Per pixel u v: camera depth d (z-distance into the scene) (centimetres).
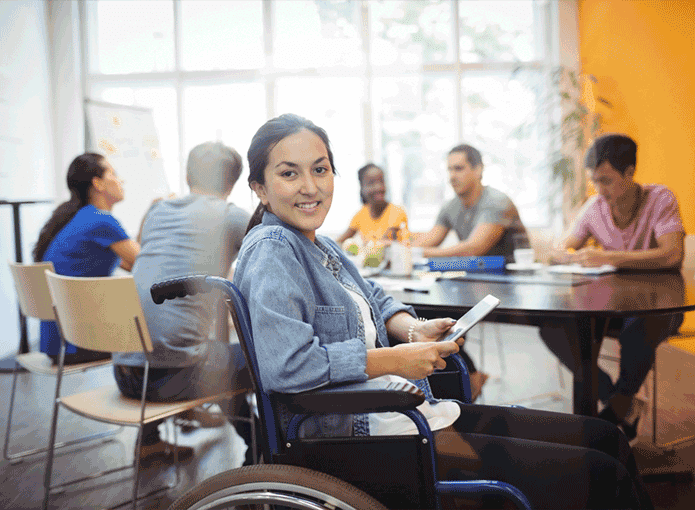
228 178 153
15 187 345
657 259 191
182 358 140
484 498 104
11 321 337
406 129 346
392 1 335
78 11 367
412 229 359
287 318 82
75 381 289
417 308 146
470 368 202
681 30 266
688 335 184
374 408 78
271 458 87
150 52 314
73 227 196
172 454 189
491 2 336
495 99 335
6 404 253
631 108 301
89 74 364
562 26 322
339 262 102
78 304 133
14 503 157
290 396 81
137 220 323
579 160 273
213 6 284
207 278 90
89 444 204
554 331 185
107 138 329
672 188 278
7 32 338
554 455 92
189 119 288
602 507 88
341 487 80
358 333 94
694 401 215
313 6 291
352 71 316
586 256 195
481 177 253
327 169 95
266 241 89
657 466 163
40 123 369
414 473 84
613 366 222
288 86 282
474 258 220
